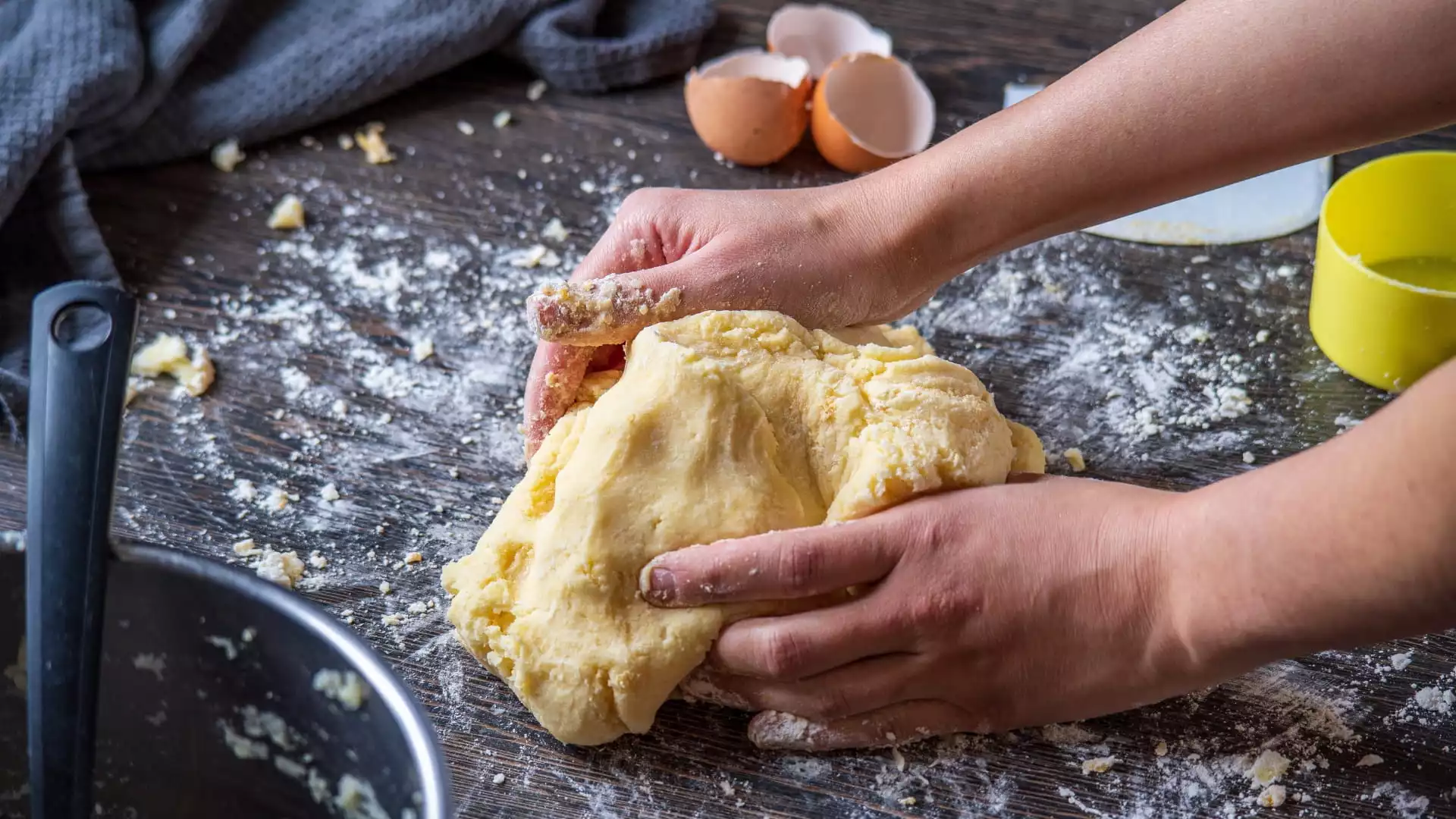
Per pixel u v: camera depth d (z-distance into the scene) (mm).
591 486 994
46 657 792
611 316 1084
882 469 986
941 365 1084
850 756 1017
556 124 1727
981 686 967
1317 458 843
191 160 1659
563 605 986
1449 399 758
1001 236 1148
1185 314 1436
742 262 1116
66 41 1522
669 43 1762
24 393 1284
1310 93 994
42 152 1454
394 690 807
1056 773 1004
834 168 1662
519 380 1378
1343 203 1368
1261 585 842
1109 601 916
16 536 880
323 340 1418
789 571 936
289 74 1669
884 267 1146
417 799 775
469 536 1212
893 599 937
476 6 1728
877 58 1626
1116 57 1087
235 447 1295
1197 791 993
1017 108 1143
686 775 1006
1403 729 1031
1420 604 789
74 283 847
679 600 964
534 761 1017
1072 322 1428
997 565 931
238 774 981
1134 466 1265
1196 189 1085
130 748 990
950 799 988
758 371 1053
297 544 1197
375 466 1278
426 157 1671
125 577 887
